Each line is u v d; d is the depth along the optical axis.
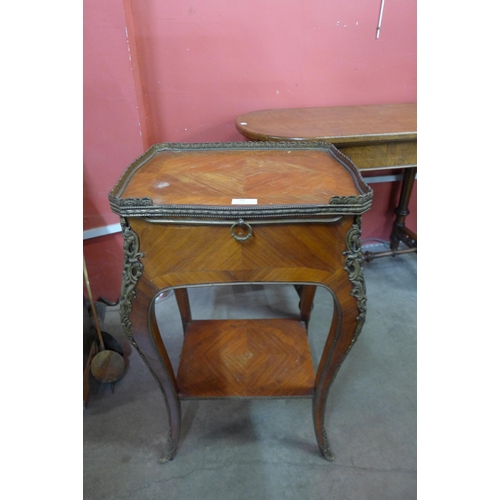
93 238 1.42
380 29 1.44
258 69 1.41
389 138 1.13
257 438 1.09
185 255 0.70
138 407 1.20
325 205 0.64
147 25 1.25
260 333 1.19
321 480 0.99
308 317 1.26
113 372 1.24
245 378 1.01
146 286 0.73
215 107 1.44
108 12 1.11
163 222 0.67
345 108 1.48
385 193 1.85
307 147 0.98
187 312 1.24
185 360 1.08
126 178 0.78
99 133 1.26
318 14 1.36
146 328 0.78
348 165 0.84
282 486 0.97
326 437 1.01
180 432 1.11
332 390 1.23
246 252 0.70
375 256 1.82
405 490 0.96
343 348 0.84
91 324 1.32
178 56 1.32
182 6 1.25
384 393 1.22
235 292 1.70
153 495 0.96
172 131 1.45
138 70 1.30
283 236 0.69
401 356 1.36
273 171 0.84
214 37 1.32
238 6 1.29
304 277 0.73
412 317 1.55
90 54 1.14
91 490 0.97
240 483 0.98
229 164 0.88
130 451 1.07
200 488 0.97
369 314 1.56
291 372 1.03
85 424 1.14
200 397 0.96
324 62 1.45
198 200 0.70
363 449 1.06
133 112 1.27
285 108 1.49
